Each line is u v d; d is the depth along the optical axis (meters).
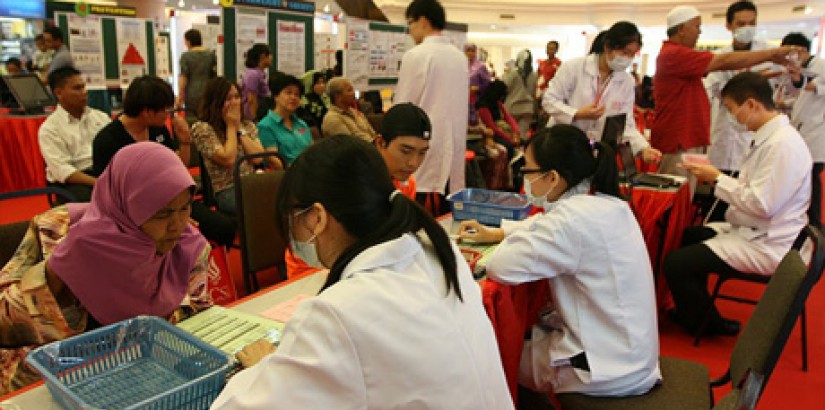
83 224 1.28
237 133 3.20
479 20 11.84
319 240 0.95
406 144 2.16
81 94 3.47
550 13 11.68
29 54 7.36
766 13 10.03
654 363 1.68
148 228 1.31
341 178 0.90
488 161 5.37
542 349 1.84
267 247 2.43
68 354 1.10
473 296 1.00
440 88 3.21
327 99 5.13
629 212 1.72
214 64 5.42
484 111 5.82
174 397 0.93
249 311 1.44
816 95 4.39
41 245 1.40
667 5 10.99
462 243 2.04
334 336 0.78
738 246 2.70
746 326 1.58
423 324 0.83
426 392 0.81
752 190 2.58
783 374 2.62
